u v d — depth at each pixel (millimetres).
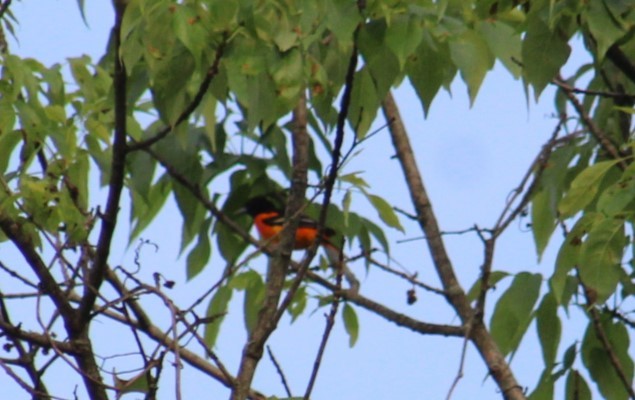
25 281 8570
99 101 10664
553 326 11562
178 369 7328
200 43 7891
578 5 8875
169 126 8781
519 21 10844
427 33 8820
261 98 8414
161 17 7996
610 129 12367
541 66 9094
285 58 8164
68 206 8828
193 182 12141
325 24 8445
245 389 8289
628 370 11539
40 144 9453
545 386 11664
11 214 8859
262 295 12414
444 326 10977
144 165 11891
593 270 8867
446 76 10172
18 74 9633
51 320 8836
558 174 11523
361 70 9547
